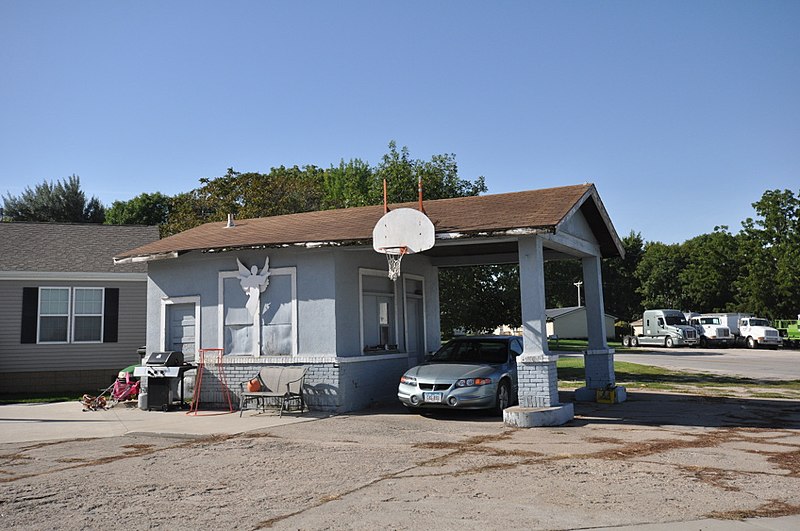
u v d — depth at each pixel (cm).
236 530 557
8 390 1916
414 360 1661
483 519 577
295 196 4069
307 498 662
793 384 2034
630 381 2170
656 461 827
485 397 1228
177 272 1534
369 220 1506
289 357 1377
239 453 921
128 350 2042
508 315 2725
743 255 5666
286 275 1412
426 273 1764
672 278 6975
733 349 4584
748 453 880
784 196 5531
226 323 1461
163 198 6075
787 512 593
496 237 1205
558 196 1370
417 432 1087
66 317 1995
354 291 1427
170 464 851
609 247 1623
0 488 720
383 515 593
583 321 6506
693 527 550
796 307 5253
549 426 1138
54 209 5447
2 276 1925
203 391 1462
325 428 1138
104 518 599
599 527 552
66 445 1012
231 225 1764
